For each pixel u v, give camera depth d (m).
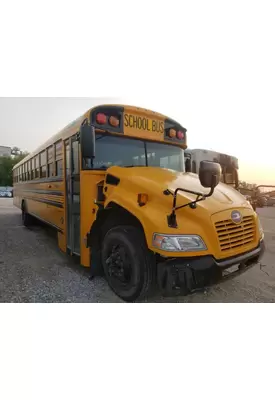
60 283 3.39
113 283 3.03
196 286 2.38
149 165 3.82
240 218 2.73
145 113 3.79
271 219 10.92
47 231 7.25
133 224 2.94
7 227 7.86
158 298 2.94
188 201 2.56
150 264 2.67
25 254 4.79
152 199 2.68
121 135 3.59
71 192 3.92
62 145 4.32
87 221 3.45
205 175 2.30
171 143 4.09
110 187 3.24
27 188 7.71
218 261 2.46
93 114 3.38
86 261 3.48
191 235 2.41
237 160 10.09
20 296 3.00
